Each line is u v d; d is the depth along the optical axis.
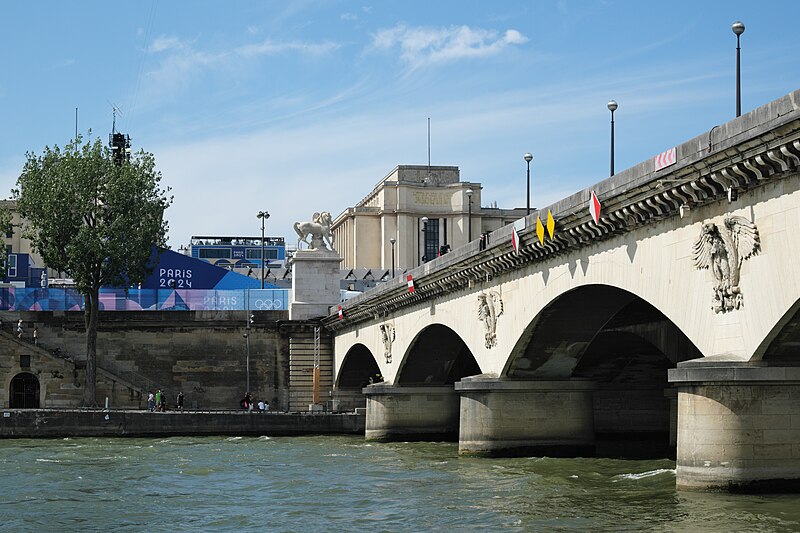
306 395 119.94
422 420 91.00
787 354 39.75
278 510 47.94
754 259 38.94
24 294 122.31
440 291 77.06
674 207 44.16
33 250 120.56
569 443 66.75
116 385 116.12
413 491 52.78
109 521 45.78
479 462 64.69
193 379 120.31
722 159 39.09
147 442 89.75
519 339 62.97
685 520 37.78
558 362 66.12
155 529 43.69
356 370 115.31
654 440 87.00
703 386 40.94
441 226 183.88
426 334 83.75
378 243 188.50
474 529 41.19
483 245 66.31
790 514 37.97
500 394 66.56
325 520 44.78
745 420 40.25
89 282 111.81
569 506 45.59
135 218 113.06
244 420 98.75
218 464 69.00
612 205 48.25
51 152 115.00
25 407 115.31
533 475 57.16
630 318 67.44
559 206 54.31
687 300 43.69
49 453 77.62
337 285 122.56
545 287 58.62
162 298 123.81
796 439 40.19
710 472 40.75
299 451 79.62
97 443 88.38
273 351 122.12
